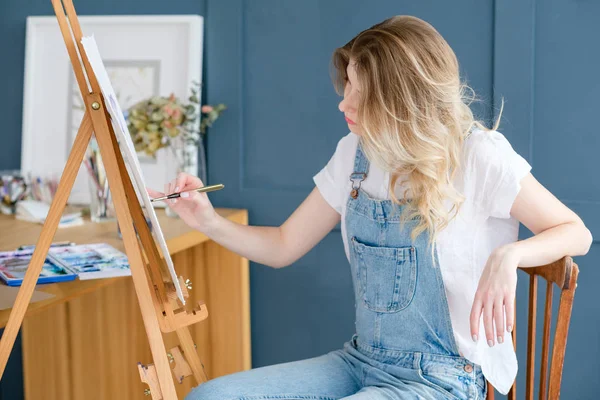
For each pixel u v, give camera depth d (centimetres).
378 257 159
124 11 252
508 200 149
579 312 221
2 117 266
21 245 190
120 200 132
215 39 243
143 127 228
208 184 249
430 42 152
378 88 150
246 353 246
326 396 155
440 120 152
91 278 159
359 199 165
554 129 217
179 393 246
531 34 215
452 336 153
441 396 147
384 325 158
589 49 212
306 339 248
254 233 176
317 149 239
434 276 153
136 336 245
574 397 225
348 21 232
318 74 236
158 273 138
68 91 256
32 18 257
